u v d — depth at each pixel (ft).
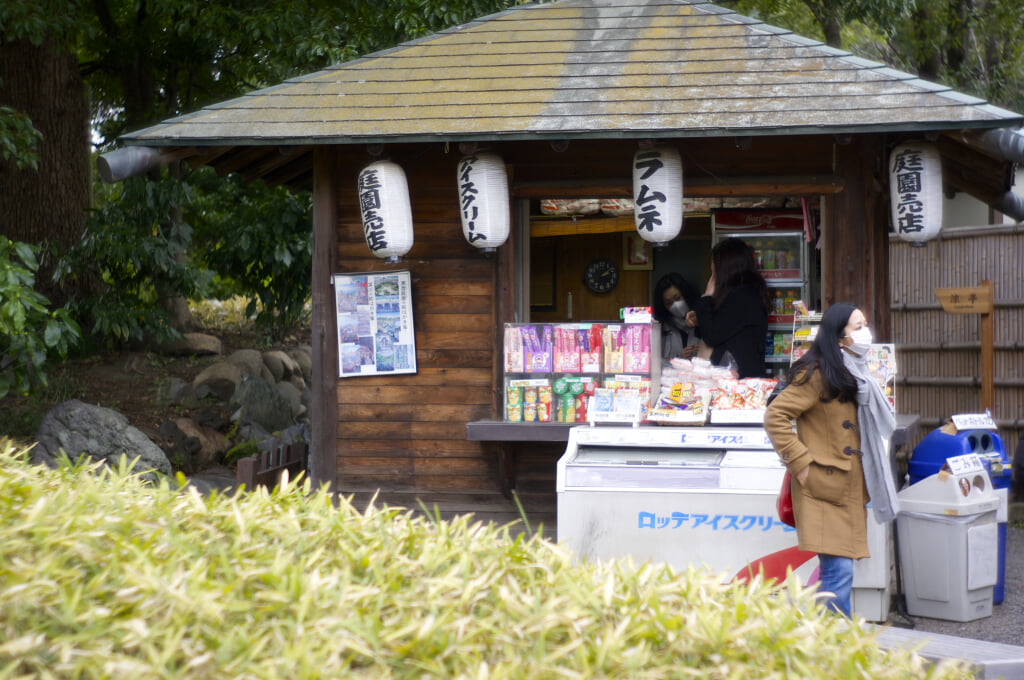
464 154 19.31
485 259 19.97
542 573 8.01
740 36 21.03
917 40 40.11
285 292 31.24
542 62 20.86
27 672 6.10
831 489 13.53
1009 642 16.20
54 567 6.68
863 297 18.83
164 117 35.17
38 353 22.02
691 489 15.80
